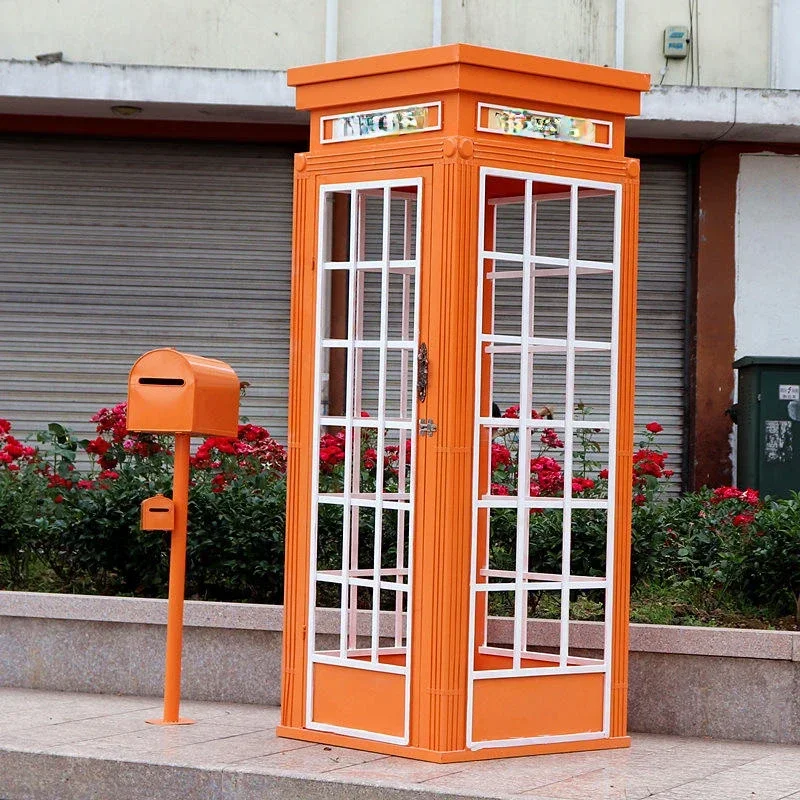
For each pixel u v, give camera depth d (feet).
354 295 19.89
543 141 19.43
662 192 41.52
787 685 21.66
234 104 38.01
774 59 40.11
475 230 18.83
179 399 20.63
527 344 19.62
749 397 37.76
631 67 40.29
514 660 19.44
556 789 17.44
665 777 18.42
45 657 24.09
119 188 41.22
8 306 41.19
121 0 40.22
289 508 20.29
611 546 20.04
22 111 39.65
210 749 19.31
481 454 21.99
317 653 20.08
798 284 40.88
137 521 25.63
